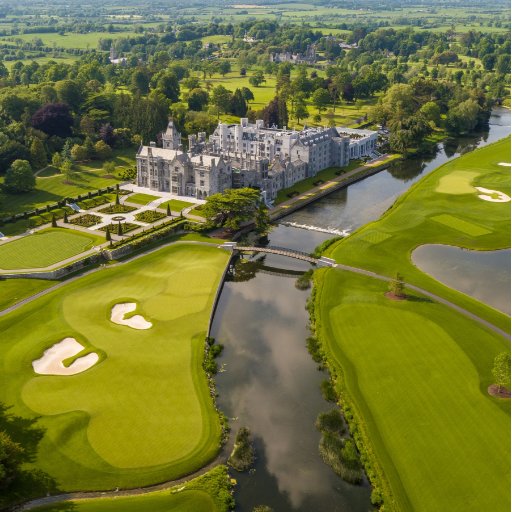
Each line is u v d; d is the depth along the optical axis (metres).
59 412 120.19
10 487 101.81
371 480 105.38
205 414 121.38
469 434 113.94
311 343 147.88
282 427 119.56
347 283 176.00
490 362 135.38
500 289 175.12
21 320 153.38
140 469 107.31
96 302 164.00
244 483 105.94
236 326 157.38
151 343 144.62
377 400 124.62
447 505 99.50
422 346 142.12
